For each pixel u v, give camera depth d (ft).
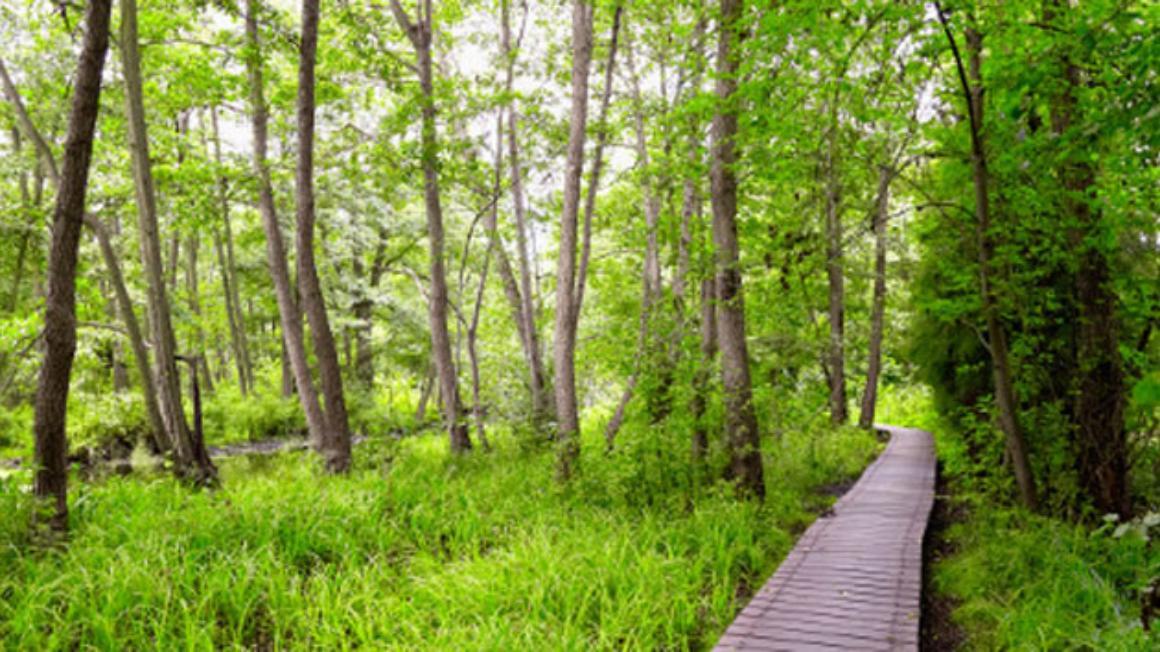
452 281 93.91
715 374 35.53
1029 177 27.25
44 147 40.01
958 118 30.42
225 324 97.25
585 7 40.57
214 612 20.16
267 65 46.52
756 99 27.17
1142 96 16.33
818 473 46.06
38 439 24.50
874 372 66.59
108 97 49.19
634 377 41.63
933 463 48.85
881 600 20.95
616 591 21.57
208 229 50.78
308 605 20.74
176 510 28.27
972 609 21.70
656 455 33.04
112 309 71.46
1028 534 25.44
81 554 22.77
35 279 63.62
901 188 37.83
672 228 46.75
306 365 46.52
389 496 30.48
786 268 33.40
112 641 18.28
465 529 27.81
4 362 50.70
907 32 23.21
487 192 52.90
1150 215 26.50
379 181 48.67
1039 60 21.57
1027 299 29.45
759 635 18.49
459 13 55.01
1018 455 27.43
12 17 46.01
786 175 30.40
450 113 48.14
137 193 38.11
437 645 18.21
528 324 53.88
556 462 35.68
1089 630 17.87
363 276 94.99
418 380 110.93
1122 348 27.43
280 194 64.69
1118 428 27.32
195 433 38.65
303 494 29.94
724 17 30.25
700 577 23.38
